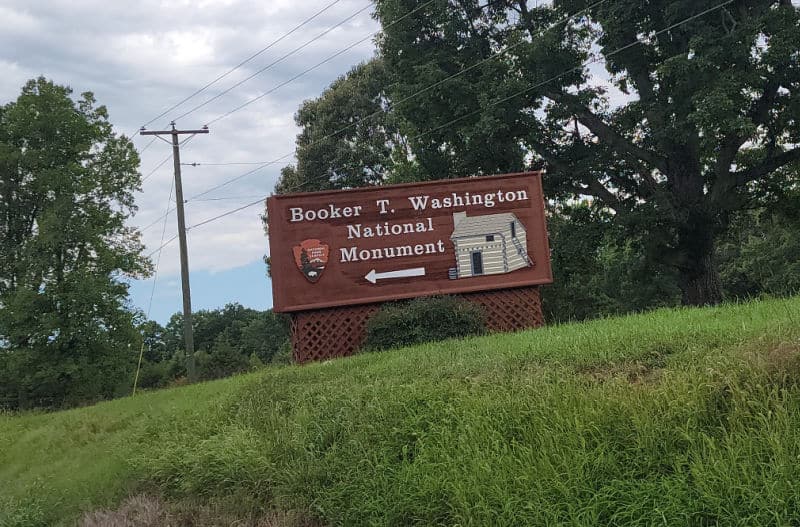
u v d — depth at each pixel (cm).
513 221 1470
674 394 502
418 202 1467
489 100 2166
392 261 1449
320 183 3988
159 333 9394
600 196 2422
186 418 923
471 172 2480
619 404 513
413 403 668
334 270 1441
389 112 3666
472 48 2392
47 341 3494
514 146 2361
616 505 429
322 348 1429
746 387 483
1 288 3756
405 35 2414
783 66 1920
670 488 410
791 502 382
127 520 662
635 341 687
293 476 625
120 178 3925
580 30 2283
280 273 1438
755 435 437
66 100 3759
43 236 3466
